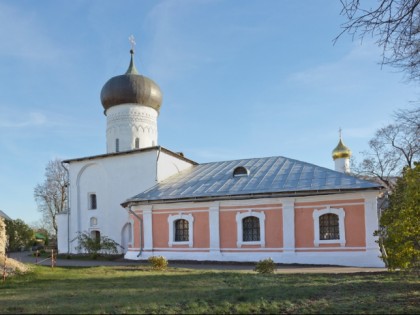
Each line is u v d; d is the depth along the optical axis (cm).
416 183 1070
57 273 1558
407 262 1048
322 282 1273
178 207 2488
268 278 1359
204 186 2558
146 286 1183
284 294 1022
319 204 2161
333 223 2144
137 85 3475
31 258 2964
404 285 1185
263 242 2236
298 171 2455
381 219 1186
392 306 888
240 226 2309
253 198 2286
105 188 3178
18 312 820
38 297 1006
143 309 838
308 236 2158
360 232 2061
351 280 1313
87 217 3231
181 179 2856
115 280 1327
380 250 2003
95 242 2933
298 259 2142
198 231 2409
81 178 3319
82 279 1369
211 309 855
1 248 1631
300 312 846
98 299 956
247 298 967
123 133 3462
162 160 2972
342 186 2122
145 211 2577
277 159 2792
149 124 3544
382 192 2147
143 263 2334
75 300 947
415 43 771
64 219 3350
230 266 2114
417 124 1235
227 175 2658
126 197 3020
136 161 3020
